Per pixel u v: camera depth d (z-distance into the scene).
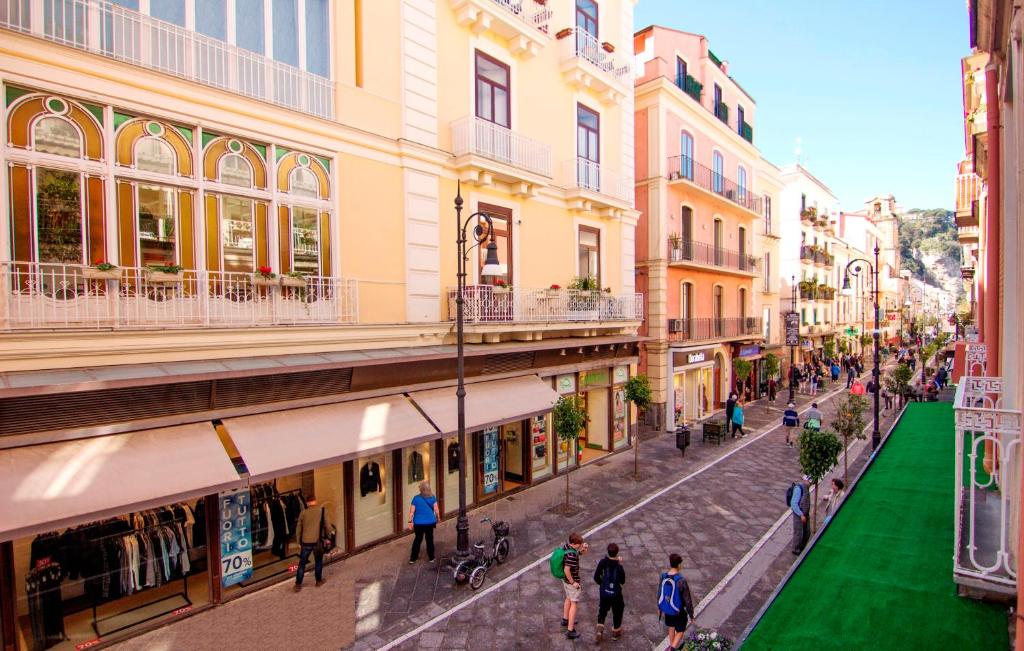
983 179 11.40
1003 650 4.82
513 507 11.74
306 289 8.97
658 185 19.19
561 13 14.76
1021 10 4.82
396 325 10.03
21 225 6.41
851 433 13.16
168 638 6.86
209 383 7.34
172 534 7.72
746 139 26.31
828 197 39.72
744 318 25.31
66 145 6.71
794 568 6.53
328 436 8.35
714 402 23.08
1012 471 5.69
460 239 9.38
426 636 7.04
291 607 7.61
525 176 12.47
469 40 11.95
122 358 6.97
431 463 10.87
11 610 6.31
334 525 9.39
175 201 7.64
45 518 5.61
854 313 46.06
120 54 7.10
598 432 16.50
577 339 14.25
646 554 9.41
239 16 8.38
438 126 11.30
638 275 19.86
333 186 9.38
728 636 6.94
